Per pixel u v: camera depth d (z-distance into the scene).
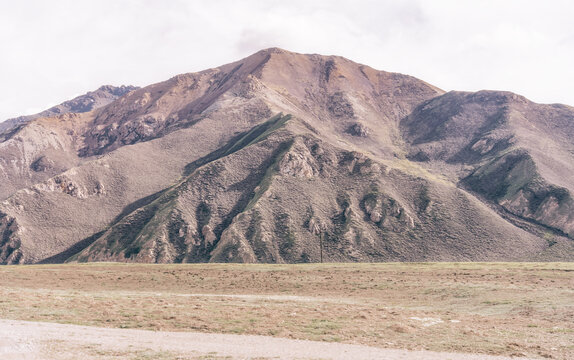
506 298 46.50
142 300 41.59
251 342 25.34
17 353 20.81
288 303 43.00
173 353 22.09
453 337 28.73
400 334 29.28
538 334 30.28
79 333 25.78
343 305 42.06
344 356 22.62
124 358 20.88
